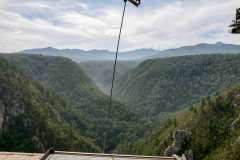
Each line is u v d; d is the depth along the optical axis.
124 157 14.72
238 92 148.38
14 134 147.88
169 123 172.12
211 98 165.50
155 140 158.62
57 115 189.50
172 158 14.80
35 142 145.62
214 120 142.12
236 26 15.12
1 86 162.00
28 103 167.62
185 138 136.88
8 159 15.95
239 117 128.62
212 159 121.00
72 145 160.88
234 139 119.12
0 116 147.62
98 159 14.18
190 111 165.75
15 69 193.75
